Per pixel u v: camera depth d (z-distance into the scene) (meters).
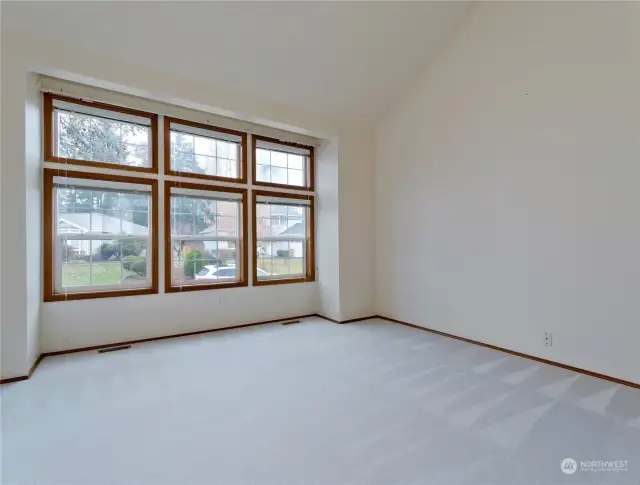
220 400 2.52
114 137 3.81
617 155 2.80
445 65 4.16
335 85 4.26
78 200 3.63
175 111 4.02
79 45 3.03
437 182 4.31
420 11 3.61
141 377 2.93
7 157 2.81
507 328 3.59
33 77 3.11
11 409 2.37
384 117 5.02
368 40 3.78
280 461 1.83
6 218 2.81
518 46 3.45
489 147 3.73
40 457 1.85
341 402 2.50
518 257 3.49
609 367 2.87
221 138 4.49
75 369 3.10
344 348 3.74
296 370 3.11
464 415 2.31
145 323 3.96
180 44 3.28
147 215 4.01
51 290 3.44
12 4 2.65
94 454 1.88
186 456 1.87
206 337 4.14
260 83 3.93
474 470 1.76
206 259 4.45
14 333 2.84
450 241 4.16
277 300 4.98
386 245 5.05
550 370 3.09
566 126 3.11
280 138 4.87
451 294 4.16
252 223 4.75
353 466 1.79
